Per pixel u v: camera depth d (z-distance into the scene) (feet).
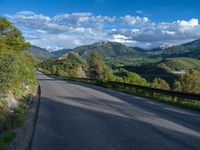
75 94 75.36
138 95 78.07
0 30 163.84
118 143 27.25
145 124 36.45
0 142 25.36
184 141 28.40
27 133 31.17
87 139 28.68
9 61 49.37
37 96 70.33
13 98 46.85
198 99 59.82
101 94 76.33
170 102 63.62
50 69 481.46
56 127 34.35
